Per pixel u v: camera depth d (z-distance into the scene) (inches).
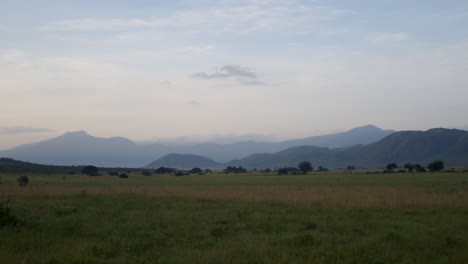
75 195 1359.5
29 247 464.8
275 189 1665.8
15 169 5108.3
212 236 560.1
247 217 770.8
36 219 698.2
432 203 973.2
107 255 444.8
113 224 657.6
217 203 1087.6
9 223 603.2
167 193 1428.4
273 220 722.2
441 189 1542.8
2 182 2514.8
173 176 5216.5
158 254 447.2
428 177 3373.5
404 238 543.2
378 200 1036.5
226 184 2586.1
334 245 499.5
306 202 1066.1
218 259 417.4
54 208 887.1
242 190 1588.3
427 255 454.6
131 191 1547.7
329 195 1218.0
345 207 956.6
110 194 1414.9
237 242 510.3
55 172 5403.5
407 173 4909.0
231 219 738.2
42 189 1583.4
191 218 746.8
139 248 475.8
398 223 689.0
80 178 3937.0
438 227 643.5
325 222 695.1
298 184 2460.6
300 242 510.9
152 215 792.3
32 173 4849.9
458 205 930.1
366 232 606.5
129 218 741.9
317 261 417.1
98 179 3767.2
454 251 471.8
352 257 434.6
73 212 844.6
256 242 506.9
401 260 433.4
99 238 538.9
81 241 508.4
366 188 1664.6
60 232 566.3
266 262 406.3
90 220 703.1
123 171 7327.8
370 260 429.4
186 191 1525.6
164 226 656.4
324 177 4060.0
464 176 3521.2
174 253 452.1
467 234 585.0
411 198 1061.8
